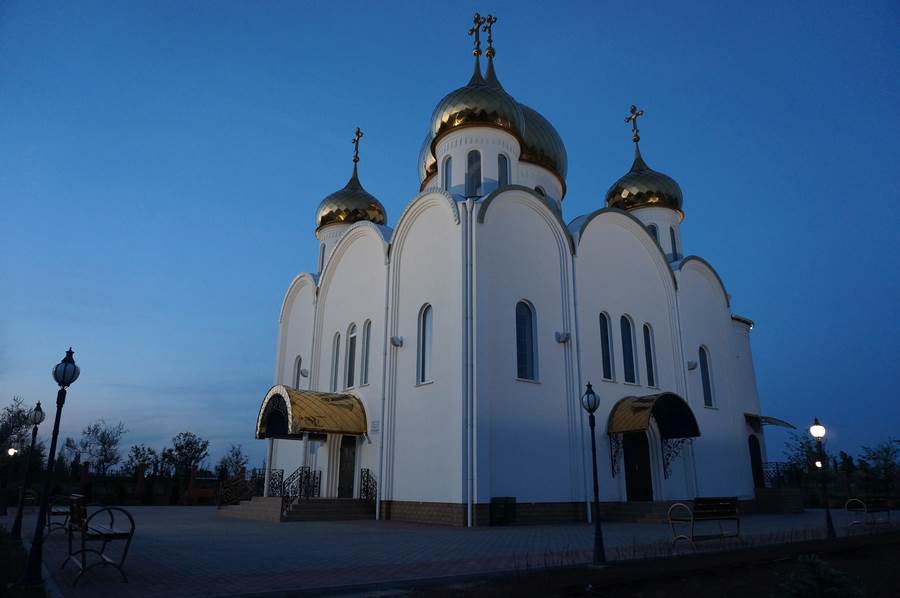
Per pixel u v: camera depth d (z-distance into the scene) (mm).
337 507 20844
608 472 21234
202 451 56125
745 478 27047
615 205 32344
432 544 13289
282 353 31000
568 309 21625
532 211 21812
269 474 25188
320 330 27703
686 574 9586
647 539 14375
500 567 9961
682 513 19906
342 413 22344
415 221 22359
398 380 21578
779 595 6453
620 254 24750
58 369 9602
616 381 22703
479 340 18797
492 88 24953
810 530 16641
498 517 18016
